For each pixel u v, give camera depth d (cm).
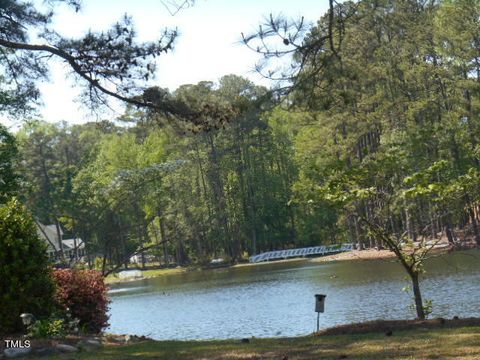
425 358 828
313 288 3225
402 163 1431
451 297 2217
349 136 4950
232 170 7762
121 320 2814
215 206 7494
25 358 1018
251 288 3734
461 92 4534
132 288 4956
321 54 962
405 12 4453
